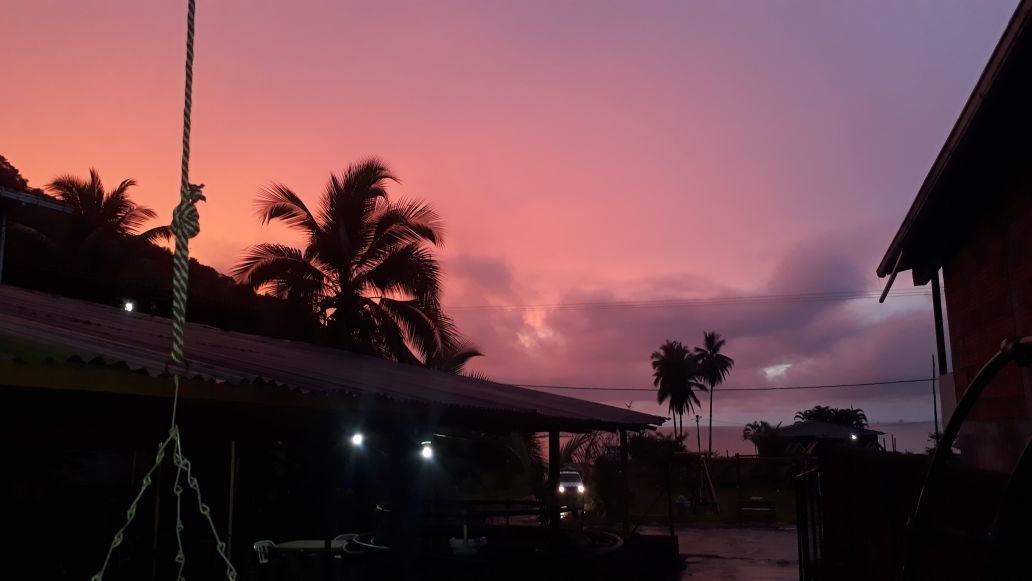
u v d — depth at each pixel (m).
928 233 8.67
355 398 5.92
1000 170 6.68
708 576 13.48
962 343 8.41
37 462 7.44
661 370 79.38
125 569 8.26
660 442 36.56
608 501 22.20
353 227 21.61
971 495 3.74
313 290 20.78
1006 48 4.76
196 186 2.39
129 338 6.01
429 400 6.86
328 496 10.51
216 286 25.88
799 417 56.50
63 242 22.02
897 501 4.93
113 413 4.78
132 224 24.48
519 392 12.98
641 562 12.90
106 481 8.25
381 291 21.66
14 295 9.10
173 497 8.98
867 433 37.91
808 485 7.96
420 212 22.08
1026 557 2.51
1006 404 6.96
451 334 21.84
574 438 24.70
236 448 10.10
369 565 9.39
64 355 3.82
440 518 12.00
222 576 9.38
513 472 25.64
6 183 23.98
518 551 9.62
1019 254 6.36
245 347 8.91
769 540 18.64
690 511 25.56
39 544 7.36
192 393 4.52
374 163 22.09
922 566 4.51
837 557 6.74
